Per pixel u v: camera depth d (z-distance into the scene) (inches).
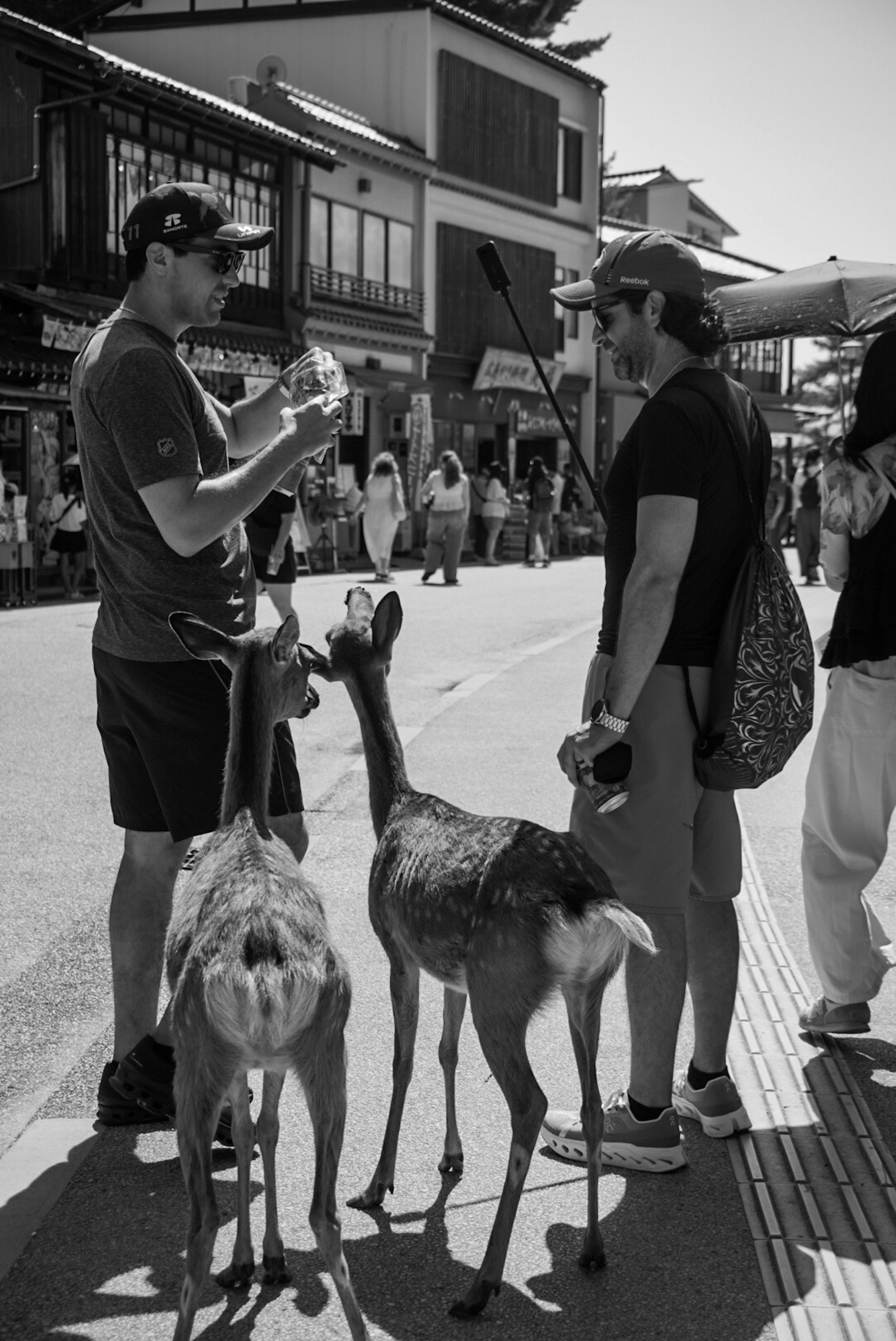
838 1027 182.1
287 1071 130.3
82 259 885.2
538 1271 130.6
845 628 177.8
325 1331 121.6
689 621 145.5
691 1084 160.4
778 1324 122.2
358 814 299.4
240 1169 128.0
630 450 150.0
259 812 134.3
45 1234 136.9
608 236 1663.4
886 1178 147.9
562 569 1138.7
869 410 176.4
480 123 1387.8
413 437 1258.6
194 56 1363.2
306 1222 139.9
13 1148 155.2
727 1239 136.4
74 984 204.7
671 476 140.1
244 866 124.2
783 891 248.8
